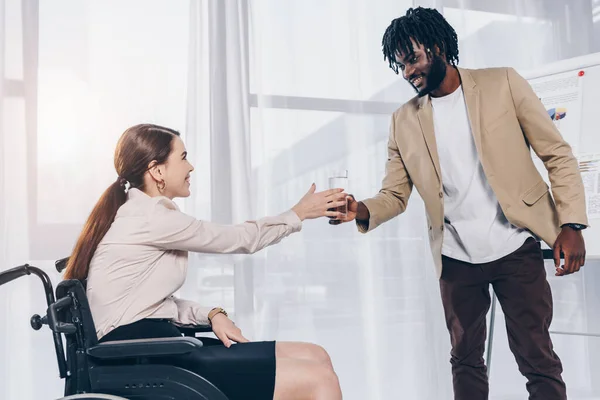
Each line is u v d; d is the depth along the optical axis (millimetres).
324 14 2568
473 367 1635
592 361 2715
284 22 2510
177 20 2387
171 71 2367
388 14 2639
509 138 1526
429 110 1632
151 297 1267
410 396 2531
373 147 2592
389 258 2572
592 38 2848
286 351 1332
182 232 1265
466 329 1618
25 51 2205
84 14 2277
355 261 2529
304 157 2502
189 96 2350
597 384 2689
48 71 2229
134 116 2314
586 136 2090
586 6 2854
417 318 2586
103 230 1304
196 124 2352
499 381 2670
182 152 1431
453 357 1674
